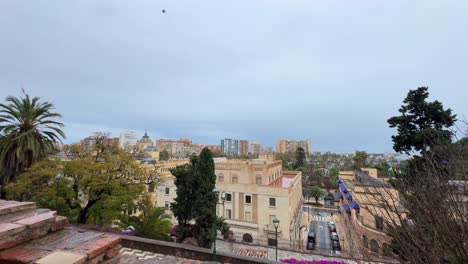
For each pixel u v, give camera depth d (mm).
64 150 18078
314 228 41031
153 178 19172
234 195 28531
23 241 2238
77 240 2461
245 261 9141
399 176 6906
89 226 14438
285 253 18500
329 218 47312
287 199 26688
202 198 17016
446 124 13984
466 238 3957
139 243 10469
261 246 19984
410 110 15391
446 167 5645
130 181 17312
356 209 16719
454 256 3965
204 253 9539
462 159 5551
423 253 4488
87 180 15102
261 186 27625
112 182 15852
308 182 61594
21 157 16594
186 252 9734
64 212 15445
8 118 17328
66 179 15766
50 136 18641
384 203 6020
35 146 16953
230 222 27609
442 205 4648
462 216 4176
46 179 15914
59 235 2559
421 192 5160
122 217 15789
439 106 14625
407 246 4816
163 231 15898
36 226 2373
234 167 32062
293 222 31031
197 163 18141
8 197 15461
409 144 14789
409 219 5270
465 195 4715
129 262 2951
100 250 2328
